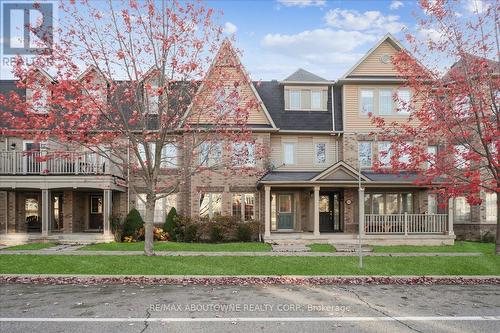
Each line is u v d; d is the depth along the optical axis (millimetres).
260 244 19109
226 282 11281
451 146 14695
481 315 8133
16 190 21500
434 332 7070
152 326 7348
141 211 22172
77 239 19859
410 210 22109
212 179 21438
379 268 12742
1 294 9797
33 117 13008
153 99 17578
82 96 13391
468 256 15312
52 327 7270
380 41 22562
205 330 7137
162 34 14109
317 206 19812
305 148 22688
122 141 18734
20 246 17891
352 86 22531
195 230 20172
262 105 21656
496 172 14688
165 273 11977
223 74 15430
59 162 19922
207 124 17250
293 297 9617
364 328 7281
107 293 9922
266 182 19594
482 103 14367
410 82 15125
